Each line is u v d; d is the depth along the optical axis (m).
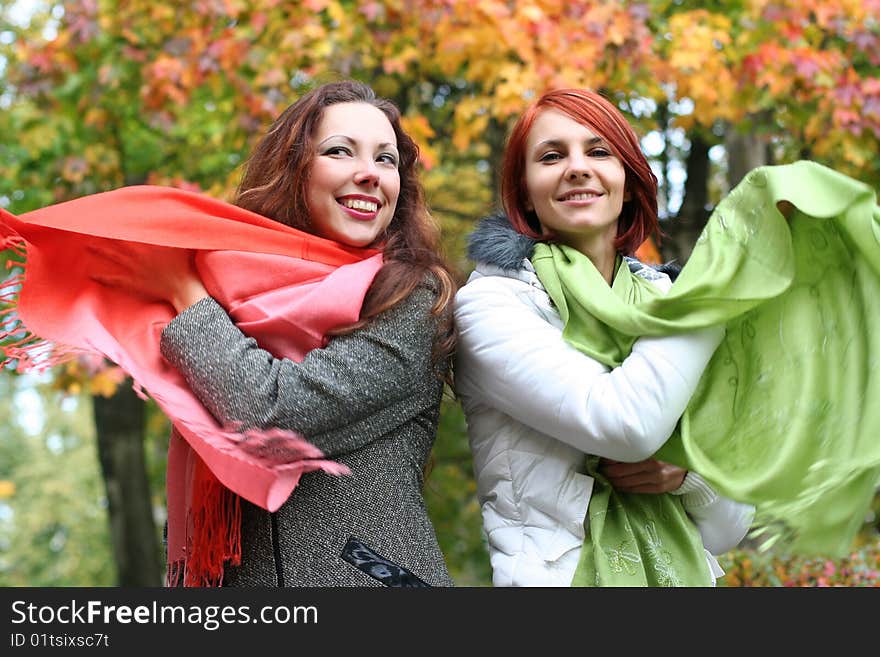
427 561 2.45
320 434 2.35
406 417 2.48
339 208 2.56
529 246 2.69
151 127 7.11
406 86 7.89
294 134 2.60
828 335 2.42
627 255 2.85
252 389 2.29
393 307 2.46
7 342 2.70
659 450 2.51
